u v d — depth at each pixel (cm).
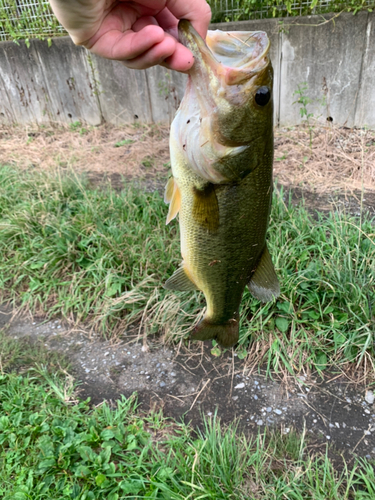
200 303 72
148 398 63
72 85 155
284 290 69
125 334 74
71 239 86
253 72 32
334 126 125
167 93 144
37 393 61
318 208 93
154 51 29
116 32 31
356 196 95
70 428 53
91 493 46
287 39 120
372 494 47
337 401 60
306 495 47
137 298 74
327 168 108
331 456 53
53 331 77
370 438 55
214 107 33
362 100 120
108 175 121
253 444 55
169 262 78
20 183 110
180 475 49
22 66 159
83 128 159
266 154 36
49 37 149
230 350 68
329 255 72
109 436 52
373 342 63
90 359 70
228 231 38
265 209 39
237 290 43
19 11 149
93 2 29
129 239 84
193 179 37
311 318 68
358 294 65
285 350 65
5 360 69
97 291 78
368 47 112
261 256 42
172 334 70
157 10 33
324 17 113
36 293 83
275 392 62
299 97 127
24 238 89
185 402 62
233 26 125
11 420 55
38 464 50
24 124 171
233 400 62
